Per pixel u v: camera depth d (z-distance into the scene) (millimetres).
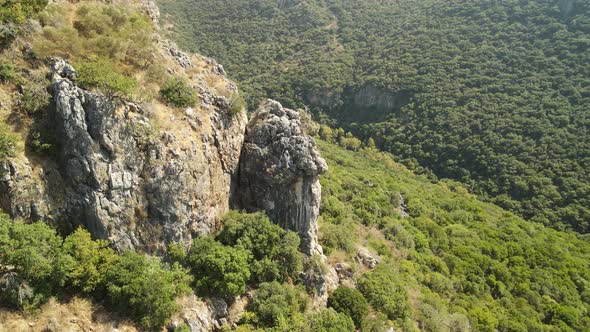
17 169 15836
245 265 21125
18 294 14469
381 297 27375
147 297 16547
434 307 33344
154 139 19109
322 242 29703
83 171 17156
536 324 40312
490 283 46156
